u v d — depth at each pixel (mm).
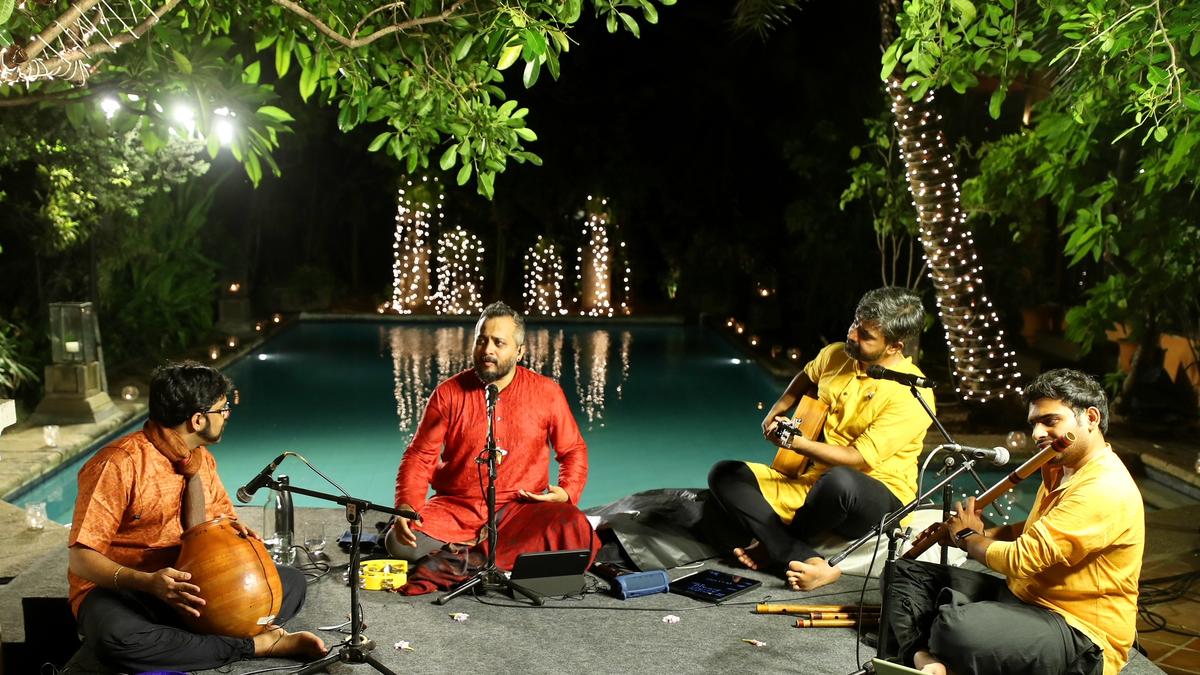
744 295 20484
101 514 3949
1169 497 8258
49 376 10633
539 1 4051
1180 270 9234
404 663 4082
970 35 5316
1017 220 14531
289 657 4113
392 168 20859
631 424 11758
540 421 5141
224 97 3947
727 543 5285
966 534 3873
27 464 9031
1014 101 14484
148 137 4090
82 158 11023
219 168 17906
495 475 4715
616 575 4941
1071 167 8758
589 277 21609
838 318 17203
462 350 17125
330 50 4520
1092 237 8727
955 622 3736
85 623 3932
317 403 12859
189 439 4125
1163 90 4891
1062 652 3652
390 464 9844
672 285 21156
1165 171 6688
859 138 16562
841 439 5000
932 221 9820
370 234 23469
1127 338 10633
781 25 17219
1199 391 10328
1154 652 4902
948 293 9844
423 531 4945
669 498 5633
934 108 9797
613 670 4039
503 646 4250
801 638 4344
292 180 21484
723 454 10422
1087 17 4949
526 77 3881
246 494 4047
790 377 14156
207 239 18359
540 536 4945
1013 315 15703
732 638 4344
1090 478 3637
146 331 15008
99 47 3541
